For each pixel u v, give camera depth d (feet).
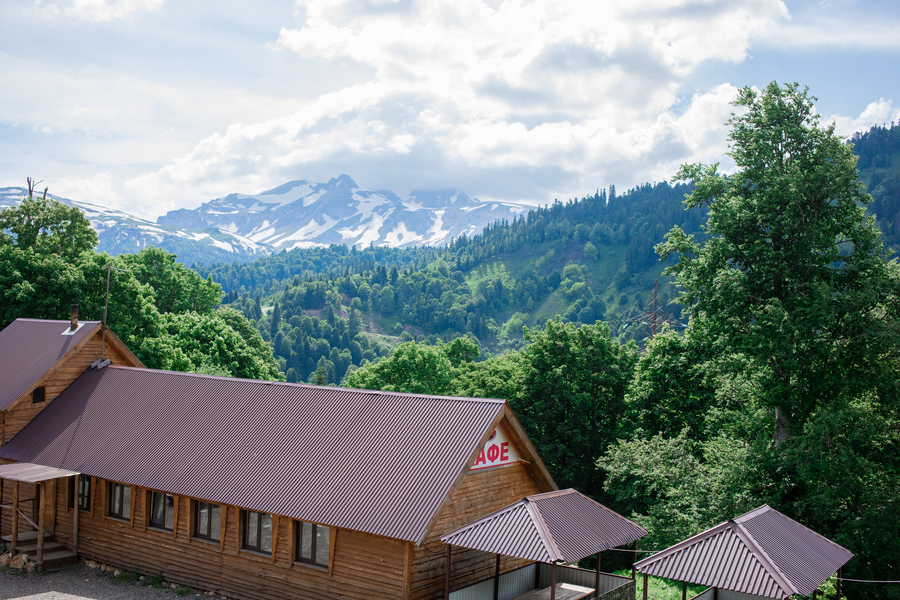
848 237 122.83
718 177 133.08
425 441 79.46
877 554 97.66
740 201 126.11
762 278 120.06
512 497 84.43
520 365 183.62
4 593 85.20
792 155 125.08
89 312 179.52
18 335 127.34
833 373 114.73
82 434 103.50
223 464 87.76
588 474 167.53
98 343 121.19
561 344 171.01
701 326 142.61
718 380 132.77
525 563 85.61
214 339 250.37
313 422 89.66
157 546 90.63
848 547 95.55
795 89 126.00
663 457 123.44
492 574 80.59
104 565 95.91
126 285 188.96
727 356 125.18
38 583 89.45
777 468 108.58
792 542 65.98
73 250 216.33
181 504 88.43
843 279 121.70
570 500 74.33
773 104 124.16
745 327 122.93
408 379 228.84
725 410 133.08
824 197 118.01
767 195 119.75
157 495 92.07
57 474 94.22
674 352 151.53
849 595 98.17
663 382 151.64
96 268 184.44
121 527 94.63
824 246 118.83
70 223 222.89
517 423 82.33
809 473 101.76
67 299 177.78
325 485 78.74
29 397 110.83
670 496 119.03
